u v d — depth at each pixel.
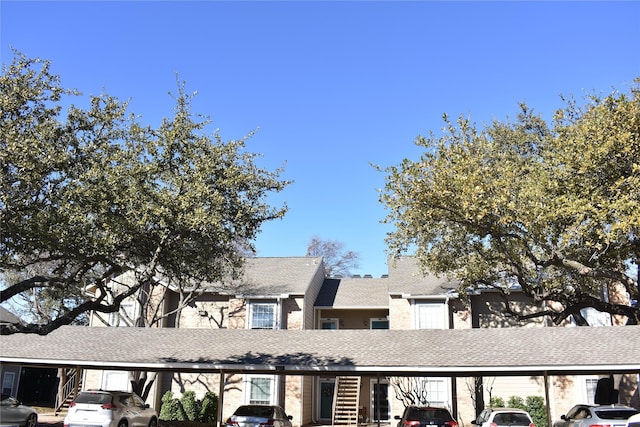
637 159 17.48
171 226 17.44
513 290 28.06
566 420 18.84
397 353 20.00
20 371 34.81
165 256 18.23
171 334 23.62
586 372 19.77
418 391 26.80
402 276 30.69
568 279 21.97
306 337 22.59
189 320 30.44
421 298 28.30
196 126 19.72
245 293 29.52
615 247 18.25
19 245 15.70
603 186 18.05
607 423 16.25
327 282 35.06
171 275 21.36
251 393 27.91
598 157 17.45
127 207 17.03
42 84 16.77
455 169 18.45
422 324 28.03
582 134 18.33
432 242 22.81
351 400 28.69
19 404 21.66
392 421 26.89
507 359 18.64
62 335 24.02
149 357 20.50
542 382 26.61
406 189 19.70
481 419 19.55
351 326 31.56
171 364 19.88
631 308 20.78
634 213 15.58
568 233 17.78
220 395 20.53
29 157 14.81
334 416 28.11
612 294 27.86
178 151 19.17
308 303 30.22
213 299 30.67
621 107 17.52
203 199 18.06
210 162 19.02
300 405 27.77
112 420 18.95
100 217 16.36
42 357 20.88
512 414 18.25
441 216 19.69
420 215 20.80
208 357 20.34
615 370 18.91
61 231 15.62
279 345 21.69
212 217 17.48
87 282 28.06
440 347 20.44
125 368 21.83
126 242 17.31
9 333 16.30
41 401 34.47
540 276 21.61
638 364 17.59
